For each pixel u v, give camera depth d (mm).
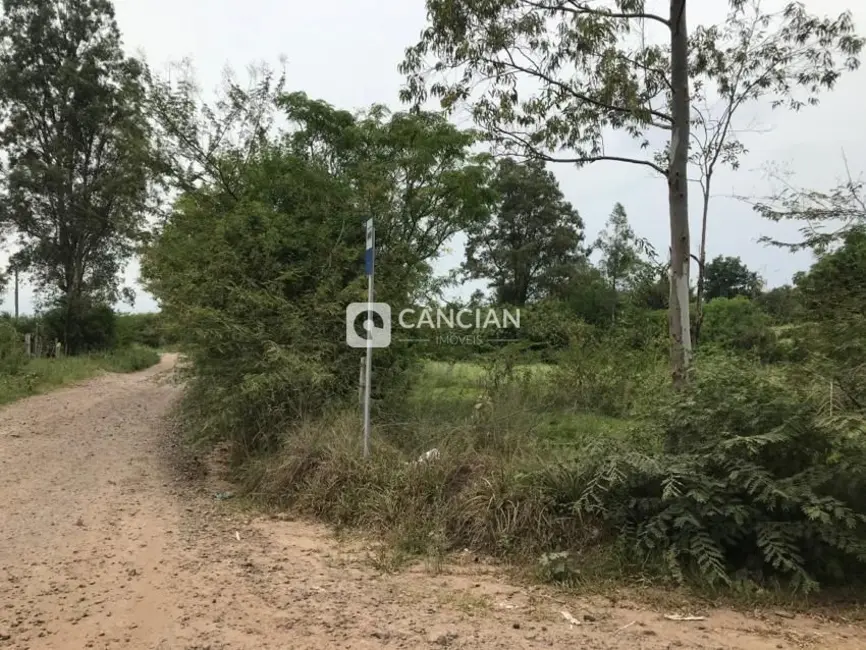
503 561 5500
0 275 36781
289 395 8664
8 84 34562
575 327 12375
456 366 10438
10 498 7242
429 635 4078
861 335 5395
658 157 10203
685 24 8234
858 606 4625
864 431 4812
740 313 10391
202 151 15359
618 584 4980
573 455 6074
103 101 35219
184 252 9922
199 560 5414
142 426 12656
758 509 5051
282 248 9609
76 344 36688
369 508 6453
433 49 8820
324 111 12039
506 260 47281
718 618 4434
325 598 4668
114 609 4398
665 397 6355
